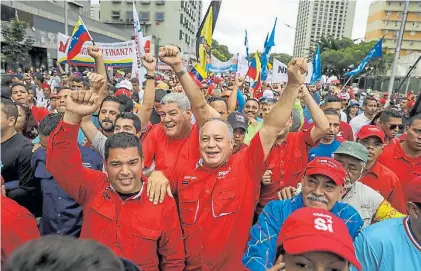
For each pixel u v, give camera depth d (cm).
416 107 626
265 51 995
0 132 302
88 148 325
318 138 356
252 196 254
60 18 3098
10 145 314
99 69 369
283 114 245
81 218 296
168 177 281
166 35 5759
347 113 937
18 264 80
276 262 166
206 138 242
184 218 254
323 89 2314
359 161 271
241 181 248
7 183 312
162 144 303
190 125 309
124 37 4522
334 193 222
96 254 84
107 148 214
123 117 343
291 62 241
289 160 357
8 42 1928
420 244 182
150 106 398
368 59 1127
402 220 193
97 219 220
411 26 5881
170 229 226
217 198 243
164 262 237
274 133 248
